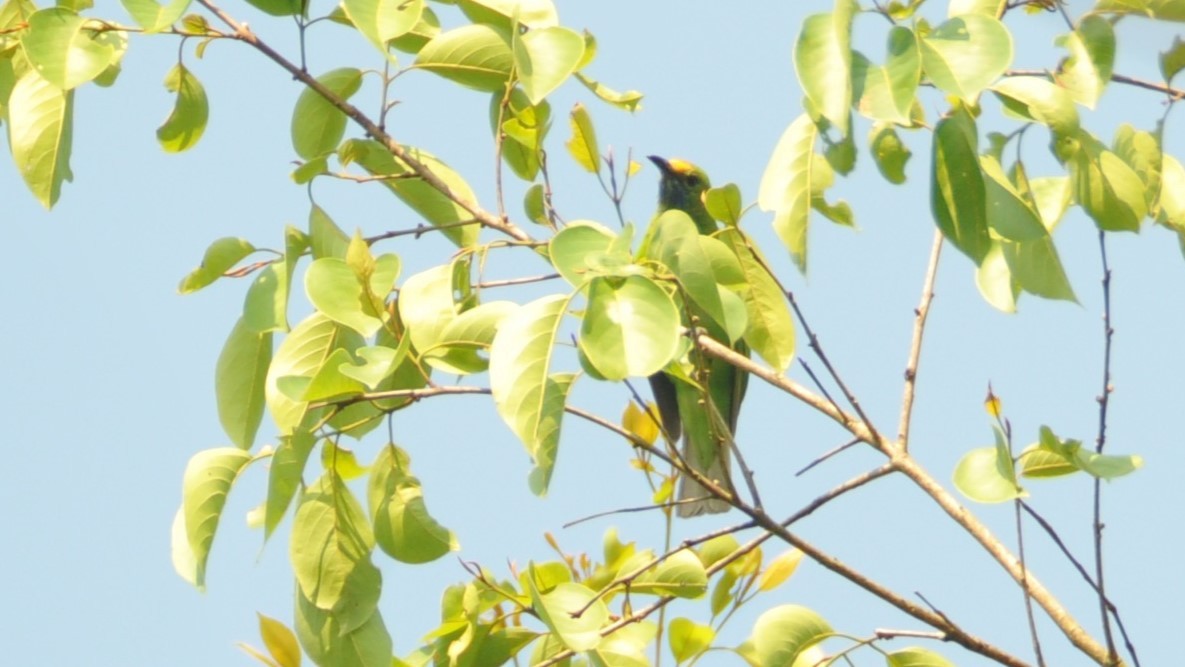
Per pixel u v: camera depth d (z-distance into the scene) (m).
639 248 5.54
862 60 4.97
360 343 6.75
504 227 7.77
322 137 8.05
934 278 7.33
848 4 4.93
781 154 6.28
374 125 7.82
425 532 6.53
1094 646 6.05
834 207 6.23
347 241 7.13
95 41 6.78
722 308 5.52
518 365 5.24
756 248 6.97
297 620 6.52
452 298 6.52
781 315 6.99
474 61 7.78
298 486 6.54
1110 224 6.00
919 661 6.62
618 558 7.37
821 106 4.94
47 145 7.05
